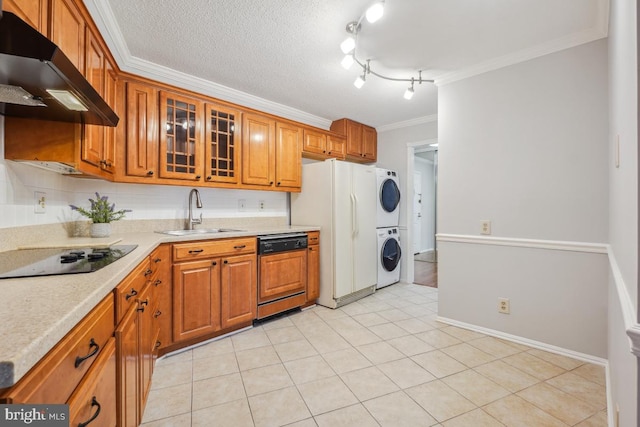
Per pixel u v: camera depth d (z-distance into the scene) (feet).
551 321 7.04
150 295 5.59
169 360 6.66
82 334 2.47
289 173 10.75
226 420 4.76
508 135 7.61
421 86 9.48
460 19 6.13
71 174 6.46
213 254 7.57
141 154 7.27
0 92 3.53
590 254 6.57
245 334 8.09
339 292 10.40
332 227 10.37
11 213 4.69
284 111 11.39
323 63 7.95
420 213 22.35
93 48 5.50
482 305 8.07
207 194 9.68
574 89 6.72
